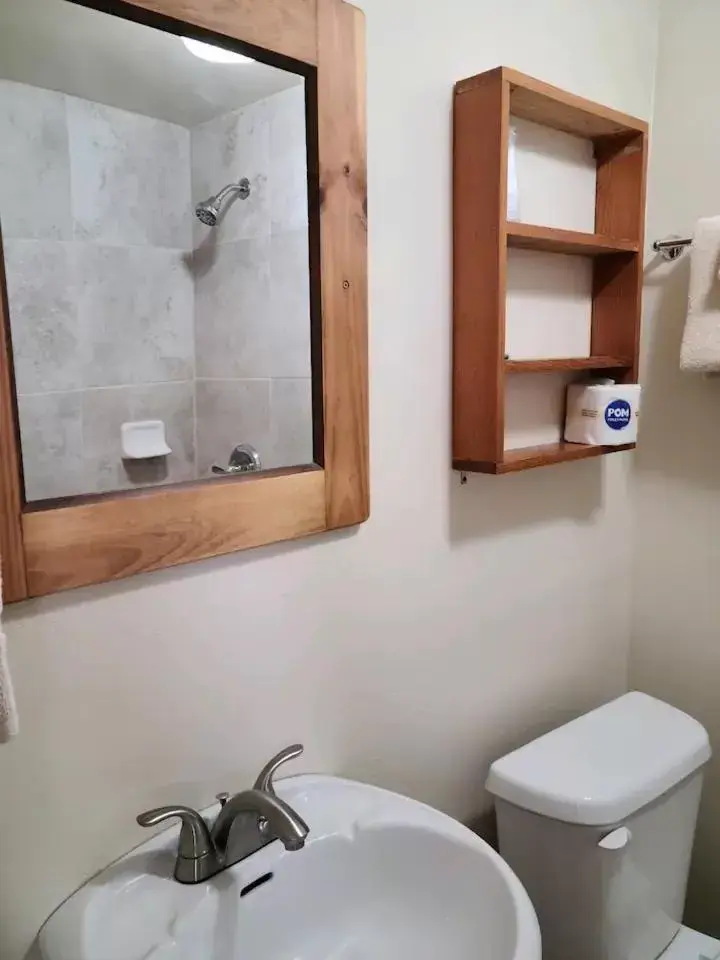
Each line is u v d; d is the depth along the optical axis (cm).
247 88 96
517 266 127
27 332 85
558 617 144
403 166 104
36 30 83
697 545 152
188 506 83
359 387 99
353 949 91
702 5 140
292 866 89
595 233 140
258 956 85
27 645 74
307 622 99
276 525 92
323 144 91
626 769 117
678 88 145
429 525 115
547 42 125
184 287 100
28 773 76
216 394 100
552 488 139
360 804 97
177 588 85
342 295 95
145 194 98
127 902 79
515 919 79
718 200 141
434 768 121
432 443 114
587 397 132
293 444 98
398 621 112
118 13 78
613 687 161
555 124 127
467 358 113
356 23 93
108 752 81
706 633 153
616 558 158
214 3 80
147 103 97
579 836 110
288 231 96
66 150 92
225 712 91
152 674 84
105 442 91
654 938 124
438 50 107
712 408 147
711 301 129
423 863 92
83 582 76
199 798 90
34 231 89
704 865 155
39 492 79
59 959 71
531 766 118
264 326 100
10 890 75
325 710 103
